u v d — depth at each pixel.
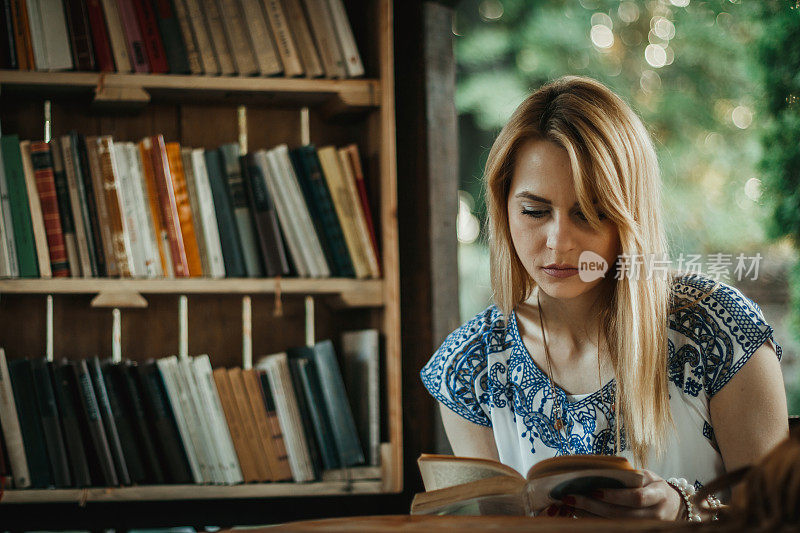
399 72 2.36
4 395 1.95
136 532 2.63
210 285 2.07
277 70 2.14
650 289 1.27
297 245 2.15
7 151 2.00
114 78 2.05
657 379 1.29
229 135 2.36
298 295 2.34
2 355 1.96
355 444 2.12
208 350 2.33
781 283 3.31
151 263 2.06
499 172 1.36
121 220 2.04
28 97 2.17
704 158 4.99
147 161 2.08
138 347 2.29
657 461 1.31
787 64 2.78
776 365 1.28
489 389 1.47
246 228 2.11
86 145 2.04
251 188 2.12
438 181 2.26
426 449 2.23
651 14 5.34
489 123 5.44
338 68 2.18
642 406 1.28
